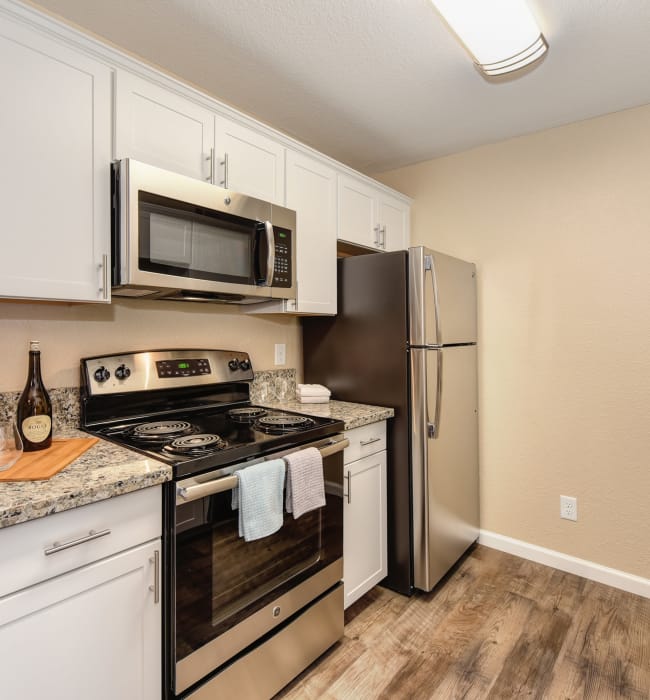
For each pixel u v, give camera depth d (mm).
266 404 2273
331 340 2400
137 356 1736
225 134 1710
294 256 1958
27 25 1186
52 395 1528
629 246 2178
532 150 2453
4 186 1150
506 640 1810
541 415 2436
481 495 2645
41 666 965
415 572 2098
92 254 1329
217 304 2100
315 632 1662
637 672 1637
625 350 2193
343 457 1814
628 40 1666
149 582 1166
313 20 1572
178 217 1491
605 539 2256
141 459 1246
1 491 989
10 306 1446
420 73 1893
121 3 1484
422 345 2057
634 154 2164
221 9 1517
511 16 1446
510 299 2527
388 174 3035
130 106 1414
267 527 1386
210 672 1298
